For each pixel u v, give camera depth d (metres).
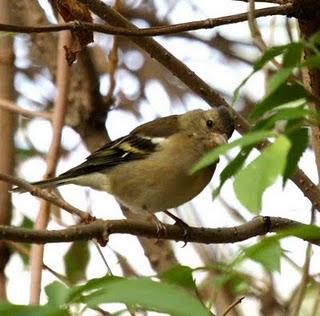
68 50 8.67
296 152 4.95
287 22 10.49
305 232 4.68
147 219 12.58
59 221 12.02
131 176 12.40
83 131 12.53
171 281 5.48
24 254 10.91
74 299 4.32
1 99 10.22
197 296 5.71
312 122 4.89
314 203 9.21
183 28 8.05
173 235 9.07
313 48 5.12
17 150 13.91
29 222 12.27
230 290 9.66
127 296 4.07
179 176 12.15
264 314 11.12
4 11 10.69
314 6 8.09
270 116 4.82
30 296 8.20
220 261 11.55
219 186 4.95
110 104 12.36
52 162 9.88
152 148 12.37
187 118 12.60
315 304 10.19
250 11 7.19
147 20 15.85
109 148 12.49
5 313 4.16
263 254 5.20
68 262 11.90
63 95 9.87
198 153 12.24
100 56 15.19
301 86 5.30
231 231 9.19
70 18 8.81
